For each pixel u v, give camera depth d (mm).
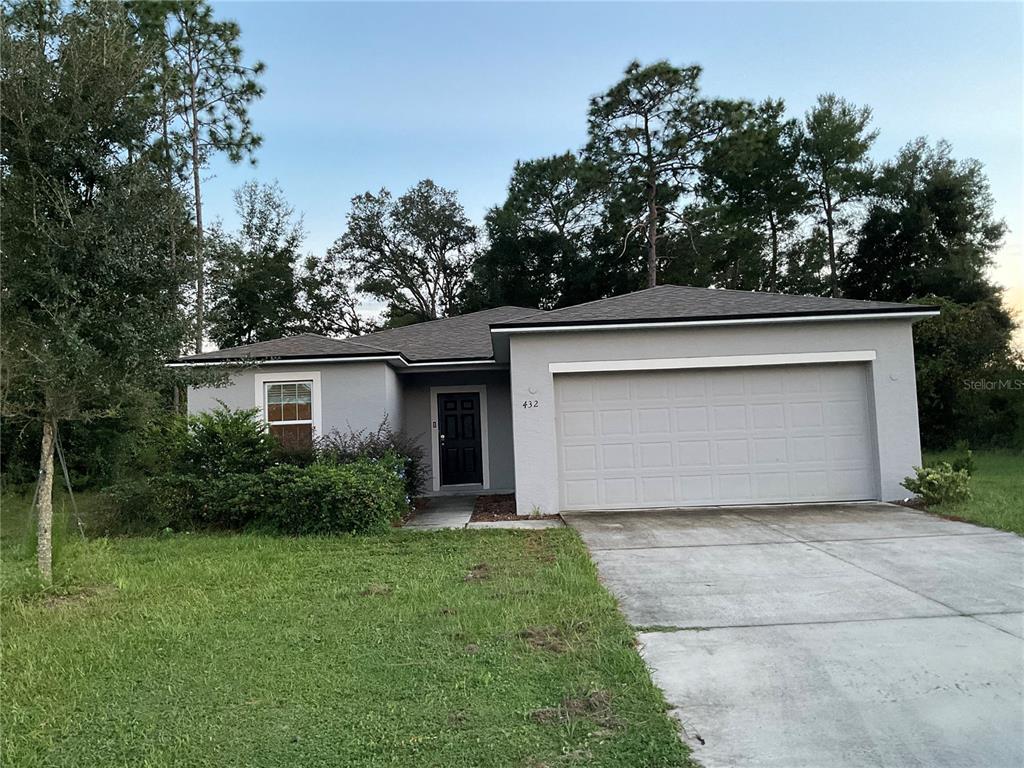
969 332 21875
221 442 10594
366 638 5035
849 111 34281
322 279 42906
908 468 10969
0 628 5504
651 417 11219
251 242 35719
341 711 3850
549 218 38844
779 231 37062
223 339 29172
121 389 6566
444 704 3898
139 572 7316
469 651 4715
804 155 35031
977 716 3678
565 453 11211
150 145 6852
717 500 11133
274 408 12984
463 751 3379
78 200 6469
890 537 8188
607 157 33406
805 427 11195
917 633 4922
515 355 11117
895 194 31766
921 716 3697
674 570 6945
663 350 11094
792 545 7938
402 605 5875
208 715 3848
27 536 9633
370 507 9531
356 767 3258
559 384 11258
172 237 6914
